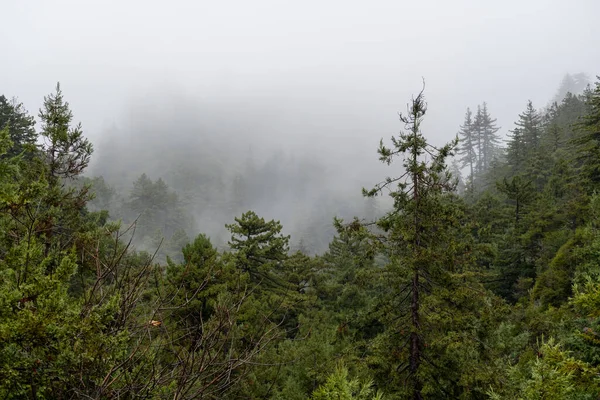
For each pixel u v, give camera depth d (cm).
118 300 318
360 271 1025
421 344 952
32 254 337
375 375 902
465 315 888
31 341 284
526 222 2970
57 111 875
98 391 279
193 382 328
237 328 497
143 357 349
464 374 830
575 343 729
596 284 644
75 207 841
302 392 989
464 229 1639
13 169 360
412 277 969
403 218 984
